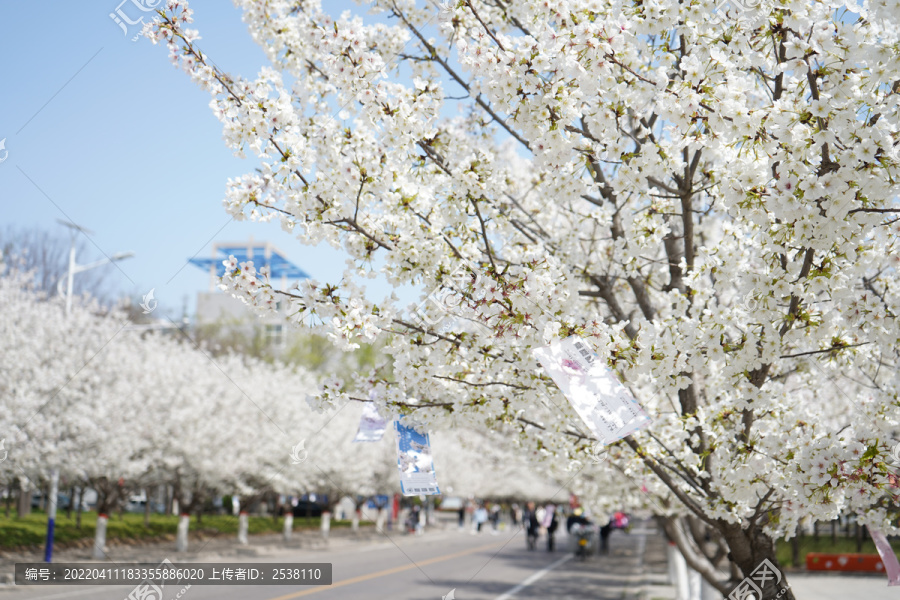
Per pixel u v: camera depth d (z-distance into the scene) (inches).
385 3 166.9
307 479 849.5
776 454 144.7
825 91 108.3
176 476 697.6
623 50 119.0
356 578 584.7
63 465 545.3
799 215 114.7
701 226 199.6
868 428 131.0
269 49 178.7
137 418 645.9
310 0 176.1
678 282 181.5
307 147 135.3
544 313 128.9
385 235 142.3
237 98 133.3
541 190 144.4
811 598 451.8
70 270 614.9
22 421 512.1
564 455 185.5
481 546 1015.6
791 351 165.3
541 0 117.7
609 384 118.8
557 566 784.3
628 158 128.2
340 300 129.6
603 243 201.3
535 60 116.0
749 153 123.7
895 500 125.6
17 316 570.3
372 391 151.2
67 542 626.8
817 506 134.0
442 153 153.0
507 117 125.0
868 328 127.6
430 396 151.8
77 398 585.9
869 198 114.1
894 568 146.9
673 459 177.2
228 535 900.6
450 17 137.1
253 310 127.8
